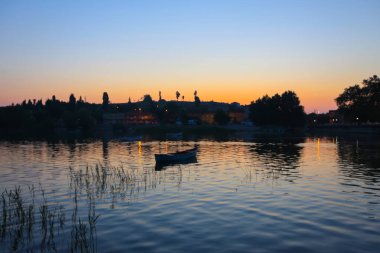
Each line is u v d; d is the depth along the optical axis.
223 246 17.12
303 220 21.30
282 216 22.20
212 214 22.83
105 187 32.34
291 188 31.44
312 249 16.69
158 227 20.19
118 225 20.66
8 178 39.94
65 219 22.12
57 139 133.50
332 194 28.81
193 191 30.28
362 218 21.70
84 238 18.31
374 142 101.38
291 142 105.38
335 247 16.91
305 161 53.84
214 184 33.69
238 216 22.30
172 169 45.81
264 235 18.67
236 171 43.12
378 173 40.62
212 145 95.50
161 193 29.50
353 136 142.88
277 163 51.41
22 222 21.19
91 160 59.06
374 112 157.62
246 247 16.97
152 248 16.97
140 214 23.02
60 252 16.69
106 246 17.30
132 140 122.75
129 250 16.73
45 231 19.56
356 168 45.12
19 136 161.12
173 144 102.06
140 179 36.97
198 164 51.28
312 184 33.44
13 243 17.89
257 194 28.84
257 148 82.69
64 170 46.28
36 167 49.97
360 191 30.03
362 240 17.83
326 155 63.34
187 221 21.31
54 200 27.48
